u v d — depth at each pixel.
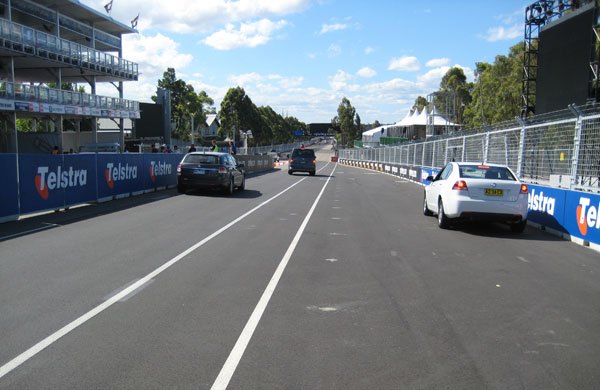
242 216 12.23
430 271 6.90
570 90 20.19
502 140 14.91
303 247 8.47
